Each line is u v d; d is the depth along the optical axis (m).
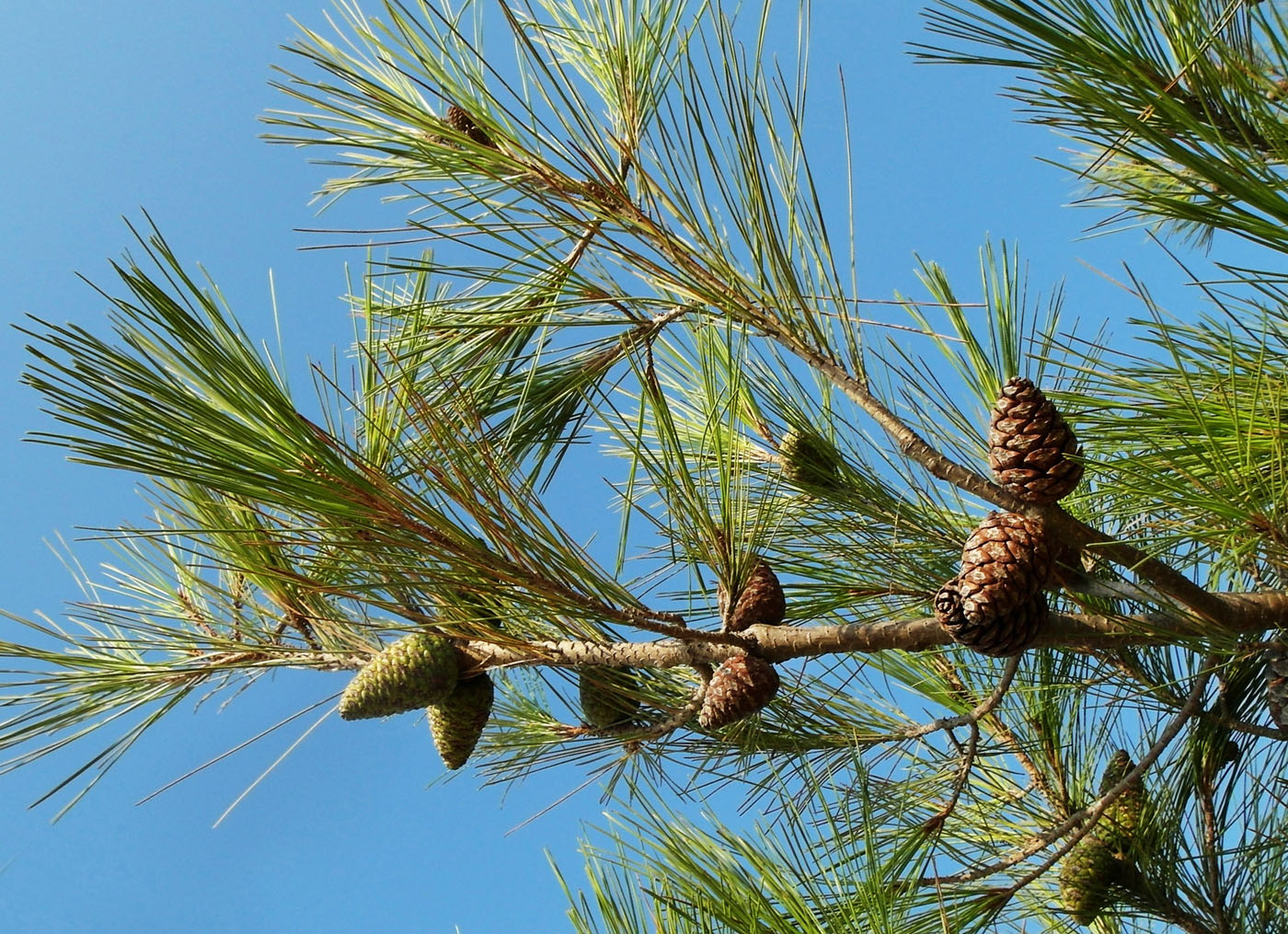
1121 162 2.39
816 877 2.13
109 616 2.25
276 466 1.98
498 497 2.05
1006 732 2.44
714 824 2.13
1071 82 2.00
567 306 2.20
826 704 2.35
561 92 2.12
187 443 1.95
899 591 2.34
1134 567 2.08
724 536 2.18
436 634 2.19
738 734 2.31
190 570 2.29
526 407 2.29
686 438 2.42
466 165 2.16
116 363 1.93
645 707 2.32
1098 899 2.33
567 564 2.08
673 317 2.23
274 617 2.28
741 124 2.12
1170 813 2.35
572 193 2.17
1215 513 2.04
